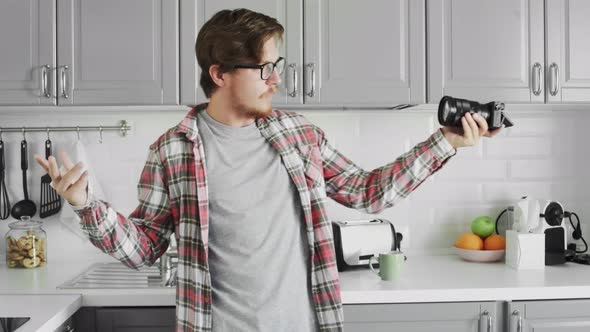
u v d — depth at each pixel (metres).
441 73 2.13
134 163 2.42
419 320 1.89
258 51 1.39
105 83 2.08
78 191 1.25
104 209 1.32
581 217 2.54
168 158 1.46
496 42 2.15
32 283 2.00
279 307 1.39
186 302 1.43
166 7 2.07
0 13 2.07
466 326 1.90
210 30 1.43
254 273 1.39
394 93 2.12
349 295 1.85
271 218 1.42
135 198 2.42
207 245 1.41
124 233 1.38
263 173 1.45
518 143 2.53
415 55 2.12
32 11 2.07
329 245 1.46
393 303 1.88
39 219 2.42
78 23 2.07
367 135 2.47
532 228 2.24
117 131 2.41
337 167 1.59
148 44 2.07
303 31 2.10
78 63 2.07
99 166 2.41
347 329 1.87
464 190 2.52
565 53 2.18
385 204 1.51
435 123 2.49
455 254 2.50
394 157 2.48
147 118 2.41
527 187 2.53
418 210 2.51
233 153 1.45
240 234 1.41
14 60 2.07
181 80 2.08
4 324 1.53
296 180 1.45
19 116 2.39
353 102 2.11
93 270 2.23
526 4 2.16
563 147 2.54
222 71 1.42
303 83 2.11
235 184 1.43
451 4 2.14
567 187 2.54
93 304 1.85
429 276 2.07
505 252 2.30
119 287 1.92
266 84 1.43
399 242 2.30
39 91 2.07
